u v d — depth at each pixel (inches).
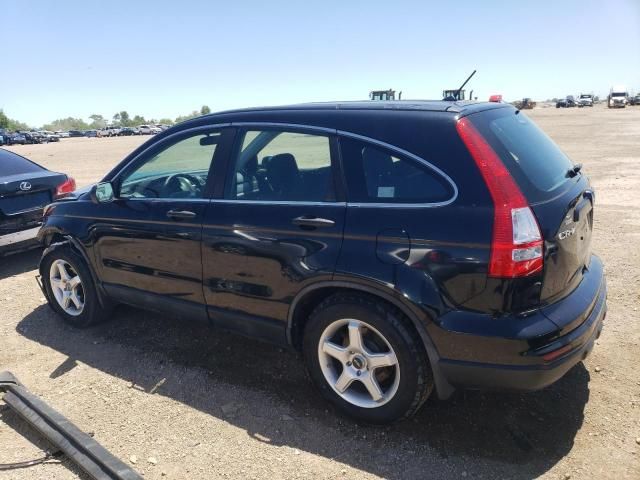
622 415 120.5
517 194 100.7
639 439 112.3
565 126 1282.0
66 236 171.5
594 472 104.0
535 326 100.0
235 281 133.2
